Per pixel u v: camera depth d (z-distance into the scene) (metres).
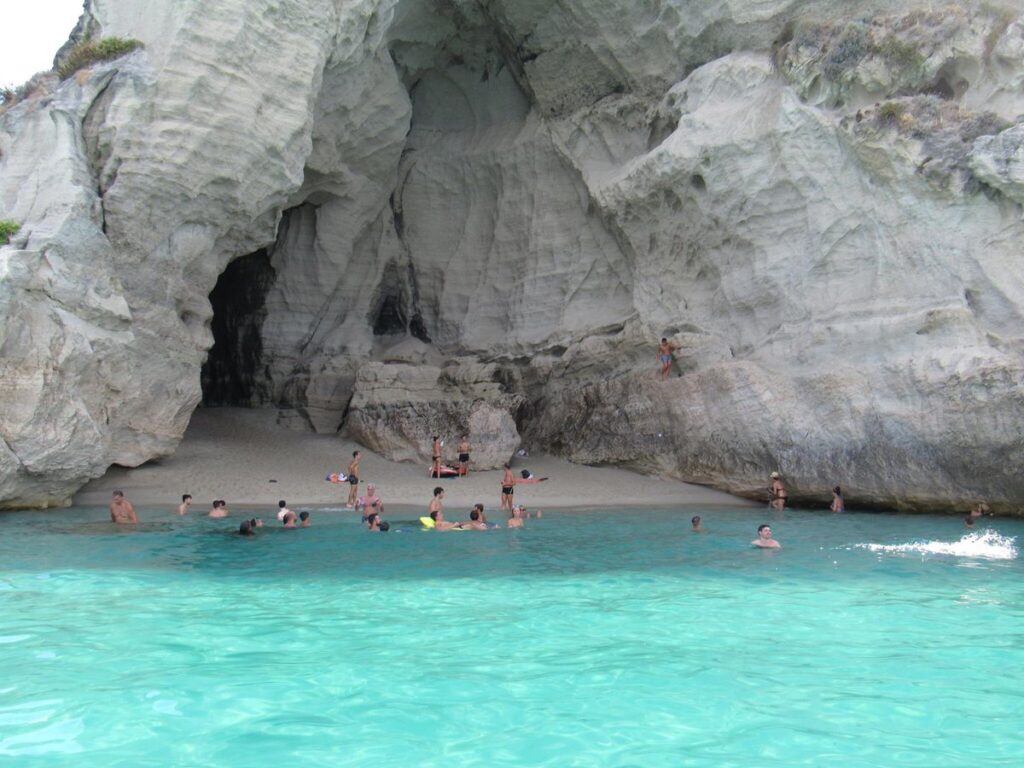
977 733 5.38
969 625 8.13
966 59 19.39
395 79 24.17
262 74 19.12
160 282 18.89
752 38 22.66
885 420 18.36
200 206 19.06
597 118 25.86
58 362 15.96
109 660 6.75
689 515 18.00
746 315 22.02
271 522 15.84
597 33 24.94
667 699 5.96
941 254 18.56
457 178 28.83
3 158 17.80
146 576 10.39
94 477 17.39
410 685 6.21
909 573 11.11
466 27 26.73
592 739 5.25
